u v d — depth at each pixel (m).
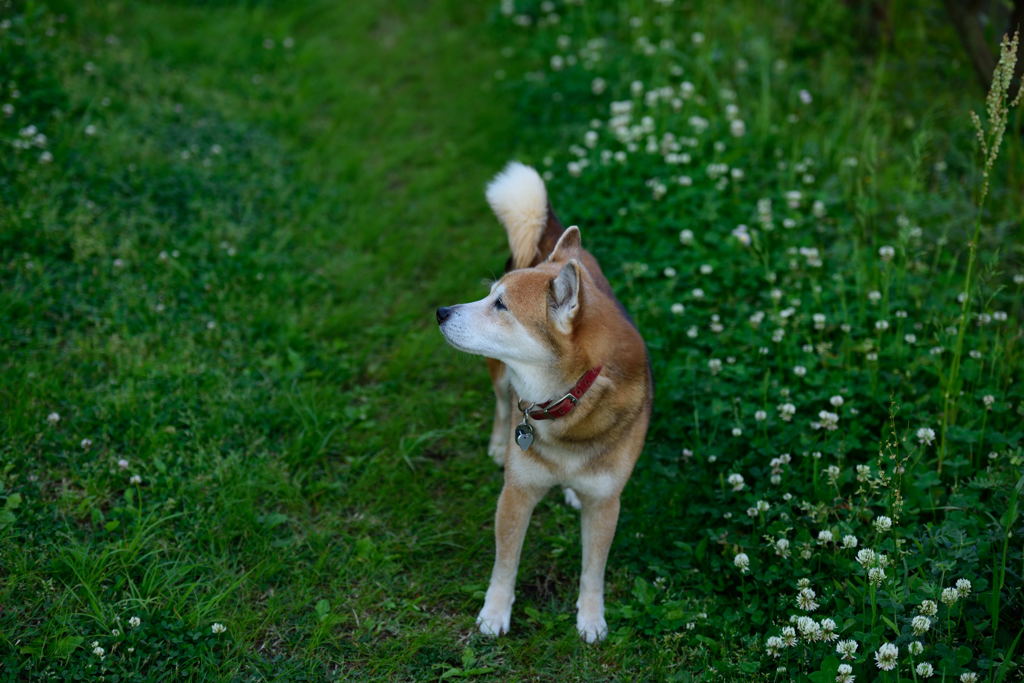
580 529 4.12
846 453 4.18
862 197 5.59
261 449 4.45
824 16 8.07
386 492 4.28
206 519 3.96
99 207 5.74
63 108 6.62
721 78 7.48
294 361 4.96
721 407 4.34
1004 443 4.00
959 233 5.60
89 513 3.93
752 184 6.09
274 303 5.45
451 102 7.88
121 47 7.90
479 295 5.72
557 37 8.38
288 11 9.25
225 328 5.10
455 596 3.82
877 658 3.04
